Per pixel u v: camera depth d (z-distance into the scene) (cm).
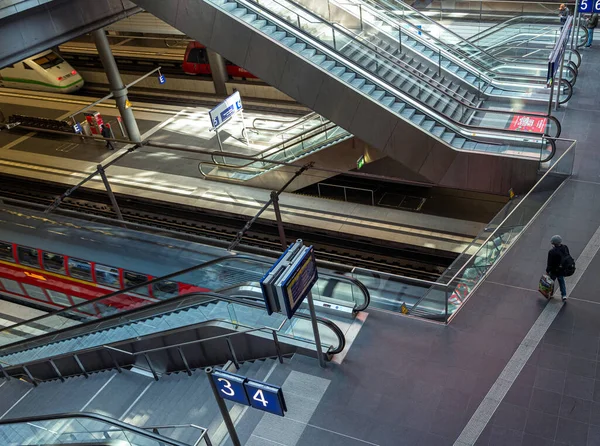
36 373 1540
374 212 2125
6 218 1966
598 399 967
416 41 2008
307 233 2125
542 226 1363
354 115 1731
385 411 993
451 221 2012
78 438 949
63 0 1833
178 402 1188
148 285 1639
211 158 2569
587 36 2139
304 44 1752
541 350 1059
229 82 3095
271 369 1102
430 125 1686
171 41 3694
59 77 3334
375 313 1173
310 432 980
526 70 1975
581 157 1588
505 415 962
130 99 3266
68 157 2783
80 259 1778
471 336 1101
